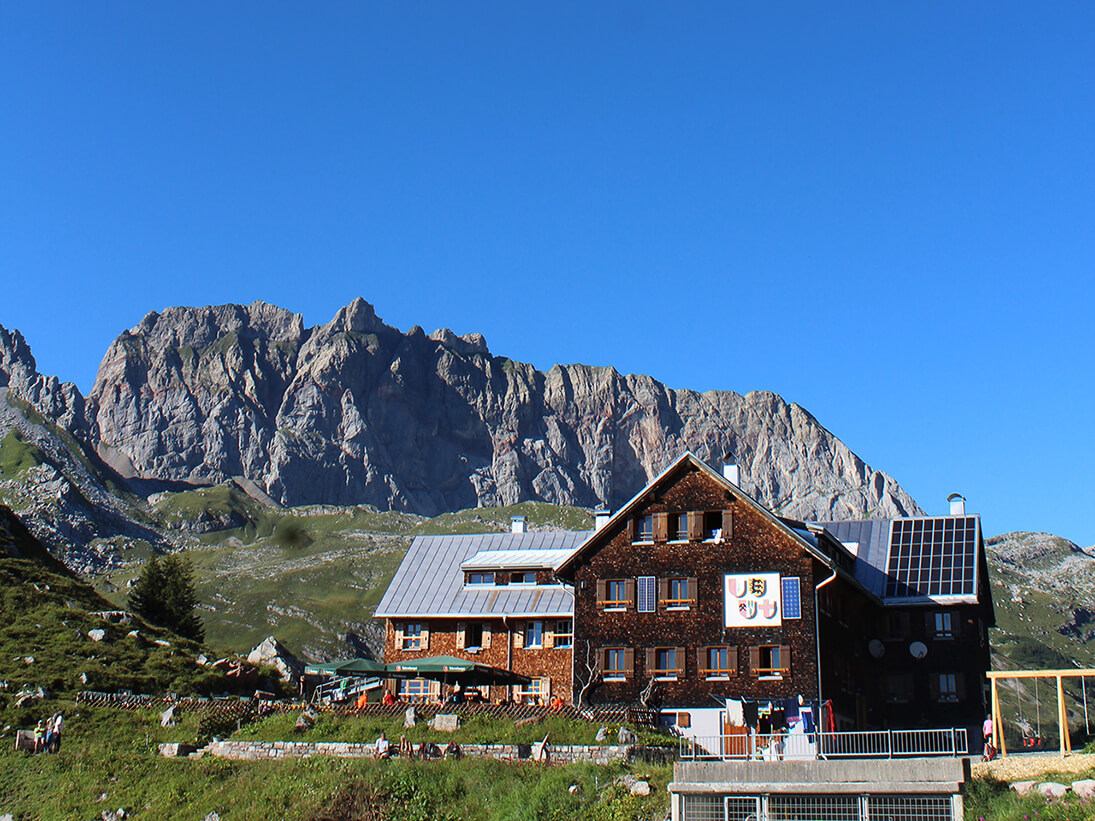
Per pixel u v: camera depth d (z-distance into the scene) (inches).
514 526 3179.1
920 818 1256.8
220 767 1800.0
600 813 1493.6
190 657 2967.5
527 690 2677.2
